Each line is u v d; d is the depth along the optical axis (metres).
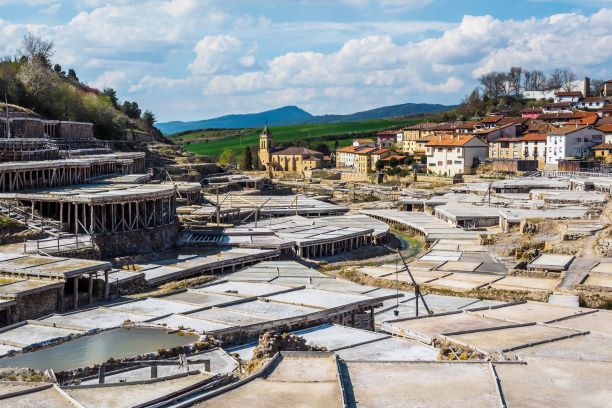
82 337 52.88
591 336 48.31
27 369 42.78
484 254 108.12
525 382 35.81
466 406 32.62
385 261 112.50
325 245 114.06
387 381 35.72
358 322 64.19
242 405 32.53
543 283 85.12
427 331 51.81
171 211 111.81
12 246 85.44
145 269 89.25
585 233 107.00
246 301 64.38
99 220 98.12
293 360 39.19
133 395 34.94
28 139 134.75
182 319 57.53
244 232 116.88
